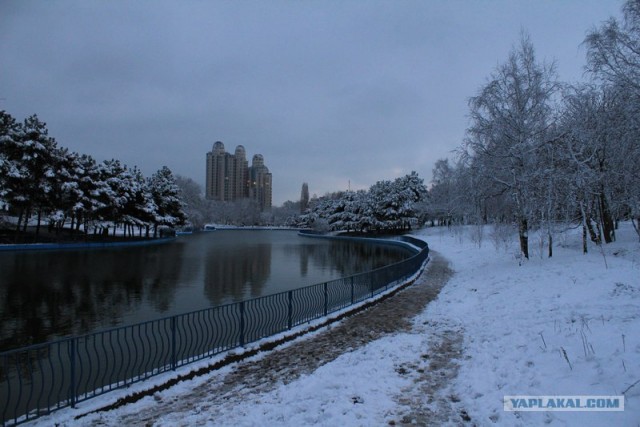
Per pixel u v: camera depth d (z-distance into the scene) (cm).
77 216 4775
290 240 7656
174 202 7212
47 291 1925
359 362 836
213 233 11131
